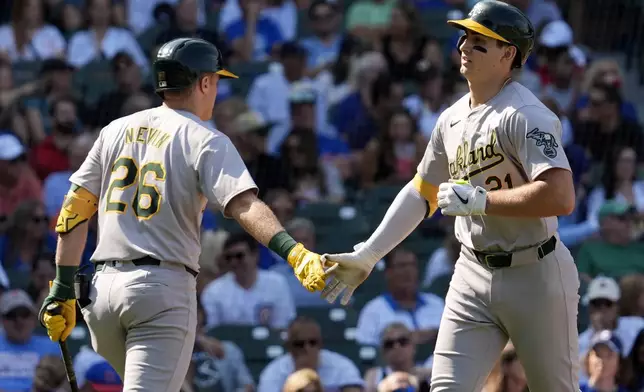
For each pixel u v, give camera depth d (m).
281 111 44.75
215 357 31.64
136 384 16.61
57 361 30.31
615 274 36.72
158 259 16.86
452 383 17.30
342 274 17.91
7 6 51.47
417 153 41.41
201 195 17.11
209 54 17.58
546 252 17.02
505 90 16.97
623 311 32.53
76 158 40.94
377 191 39.84
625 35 52.25
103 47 48.78
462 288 17.53
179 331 16.86
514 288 17.06
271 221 16.80
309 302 36.03
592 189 41.31
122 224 17.02
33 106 45.12
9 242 37.69
